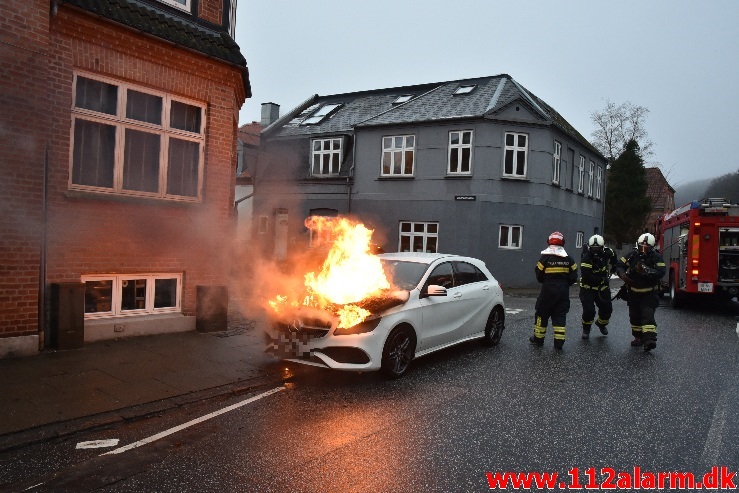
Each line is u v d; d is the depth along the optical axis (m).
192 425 4.83
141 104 7.75
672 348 8.79
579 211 25.11
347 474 3.92
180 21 8.21
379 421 5.06
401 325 6.60
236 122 10.30
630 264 8.73
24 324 6.51
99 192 7.30
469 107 21.20
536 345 8.85
